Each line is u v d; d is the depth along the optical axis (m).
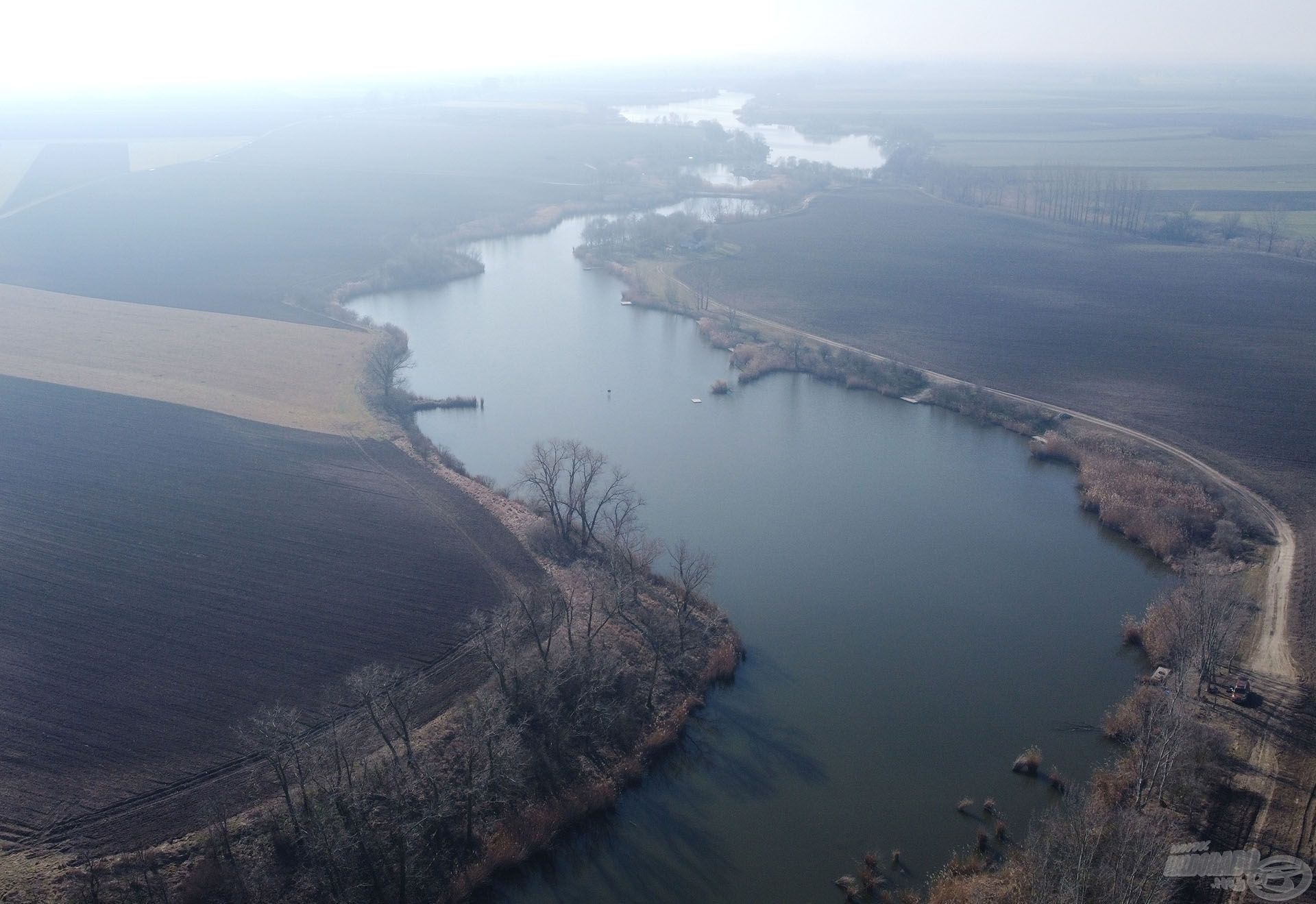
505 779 57.34
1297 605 74.69
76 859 48.78
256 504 86.62
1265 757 57.91
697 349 143.12
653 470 103.12
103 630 67.75
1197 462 102.31
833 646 73.56
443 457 100.56
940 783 59.59
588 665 65.69
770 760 61.72
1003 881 51.00
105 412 106.12
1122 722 63.66
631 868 53.66
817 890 52.09
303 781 51.97
